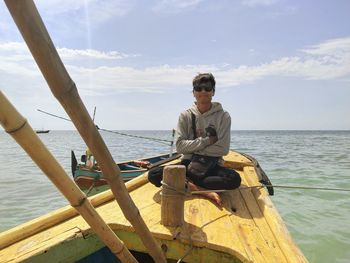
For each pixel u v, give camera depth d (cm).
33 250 199
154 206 282
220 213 272
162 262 175
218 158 353
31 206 814
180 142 352
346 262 472
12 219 707
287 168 1482
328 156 2138
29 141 98
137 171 687
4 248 207
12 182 1144
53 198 897
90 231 220
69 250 210
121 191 130
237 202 311
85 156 793
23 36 84
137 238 224
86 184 760
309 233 586
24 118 97
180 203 226
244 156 563
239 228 238
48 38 87
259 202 309
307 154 2327
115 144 4394
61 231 225
